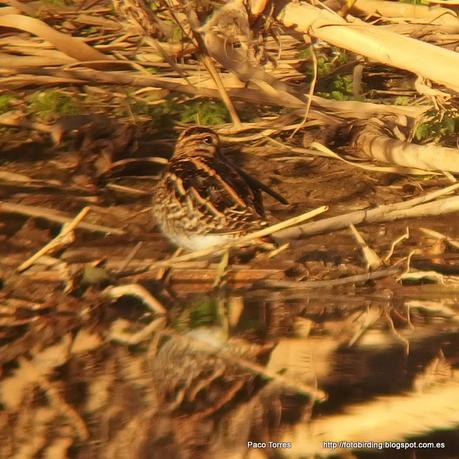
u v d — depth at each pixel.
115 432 7.99
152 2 13.22
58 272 10.70
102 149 13.01
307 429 8.15
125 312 10.29
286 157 13.53
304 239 11.68
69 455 7.63
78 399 8.49
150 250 11.41
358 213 11.77
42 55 14.17
